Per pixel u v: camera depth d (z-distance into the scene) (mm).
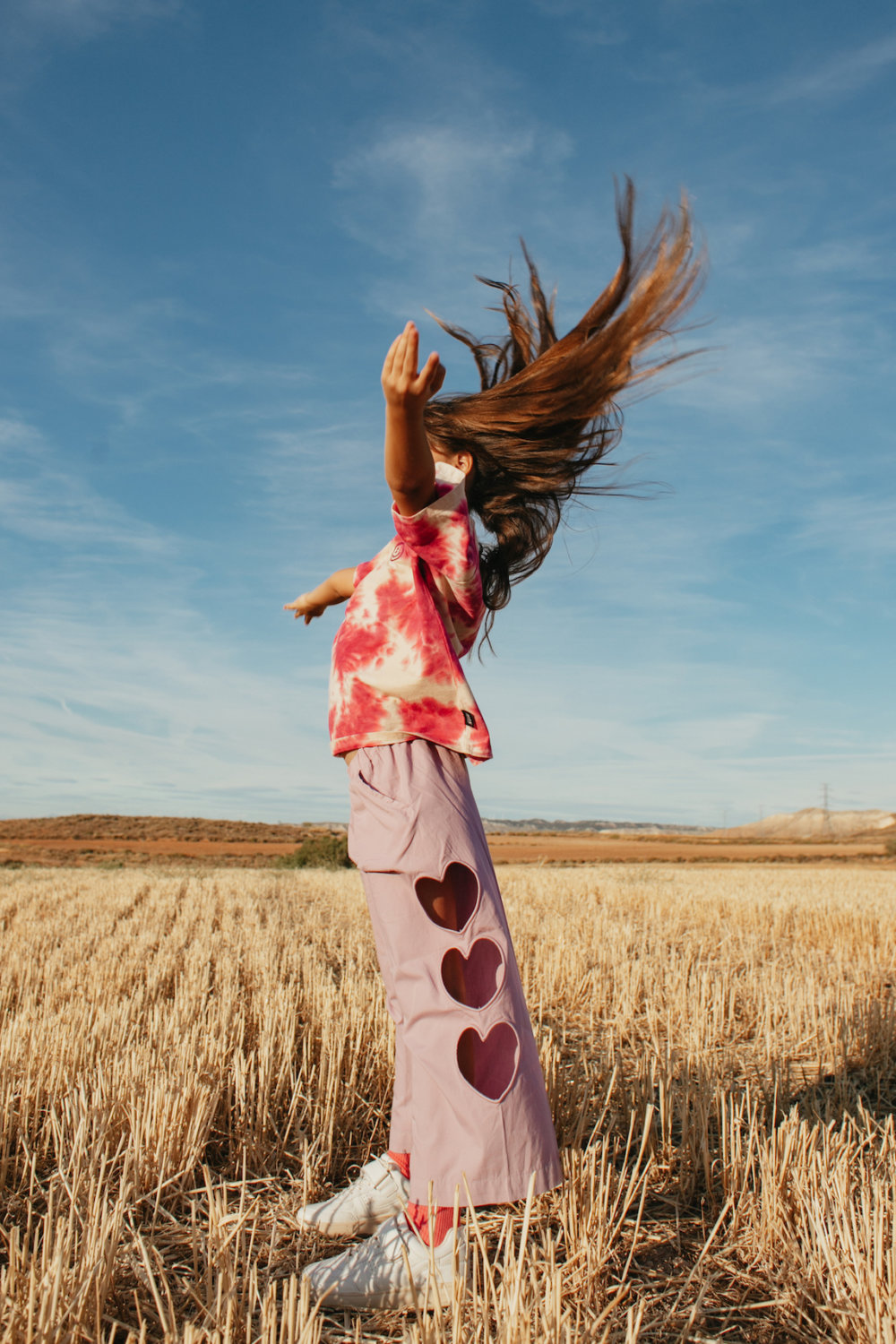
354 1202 2266
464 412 2094
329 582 2666
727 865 48250
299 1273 2068
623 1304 1991
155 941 8477
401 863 1980
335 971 6879
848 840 107250
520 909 10477
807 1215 2191
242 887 17469
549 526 2332
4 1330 1657
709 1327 1914
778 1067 3529
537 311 2205
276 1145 2939
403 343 1607
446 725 2088
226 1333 1576
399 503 1919
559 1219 2299
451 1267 1834
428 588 2107
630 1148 2977
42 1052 3590
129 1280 2029
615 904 12781
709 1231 2396
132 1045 3805
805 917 10516
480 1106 1841
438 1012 1909
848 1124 3031
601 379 1982
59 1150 2623
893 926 9219
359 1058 3701
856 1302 1873
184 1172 2572
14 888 16938
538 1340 1549
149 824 81000
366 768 2102
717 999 5000
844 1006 4969
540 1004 5352
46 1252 1812
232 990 5160
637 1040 4648
